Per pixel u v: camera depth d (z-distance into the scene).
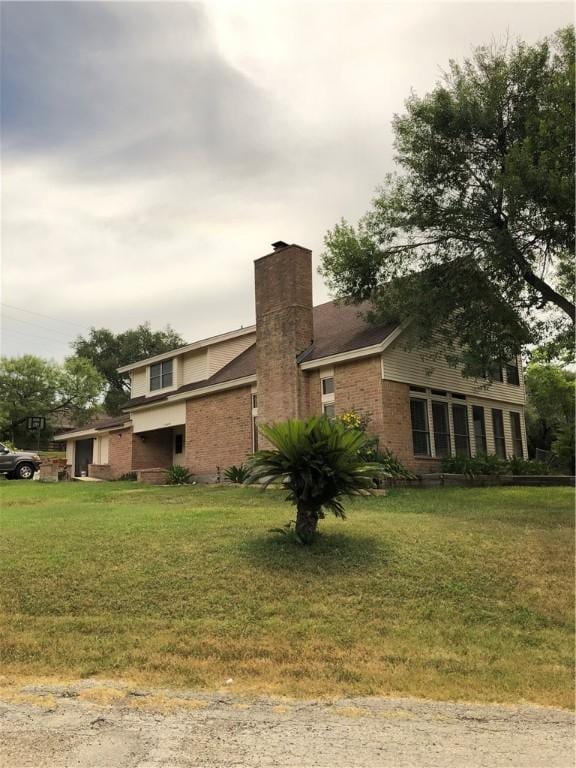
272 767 3.25
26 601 6.50
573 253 13.18
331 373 16.86
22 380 40.97
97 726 3.85
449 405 17.86
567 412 31.50
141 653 5.32
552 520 10.05
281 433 7.96
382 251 15.19
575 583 7.23
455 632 5.95
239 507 11.99
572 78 11.58
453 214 13.68
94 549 8.12
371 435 15.56
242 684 4.75
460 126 13.28
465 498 12.80
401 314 15.12
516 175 11.69
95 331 57.16
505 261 12.79
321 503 8.23
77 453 32.50
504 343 14.37
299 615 6.14
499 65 13.14
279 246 18.61
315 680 4.84
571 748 3.66
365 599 6.55
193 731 3.78
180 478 20.84
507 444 20.03
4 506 14.30
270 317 18.33
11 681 4.75
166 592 6.65
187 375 24.36
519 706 4.49
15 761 3.30
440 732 3.87
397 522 9.65
